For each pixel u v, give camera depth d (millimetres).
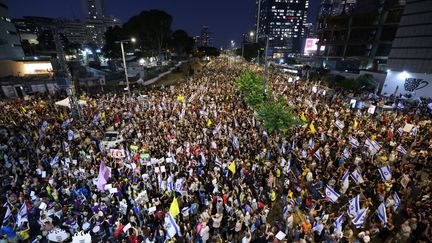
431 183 14516
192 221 12961
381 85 47500
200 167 16500
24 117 25422
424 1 38250
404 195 13625
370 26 59750
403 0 53562
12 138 20578
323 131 21250
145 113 26594
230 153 18016
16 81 42656
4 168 17125
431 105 28750
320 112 27203
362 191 13461
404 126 20859
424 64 38562
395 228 12344
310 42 106062
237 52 156625
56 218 13617
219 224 12297
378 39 58969
